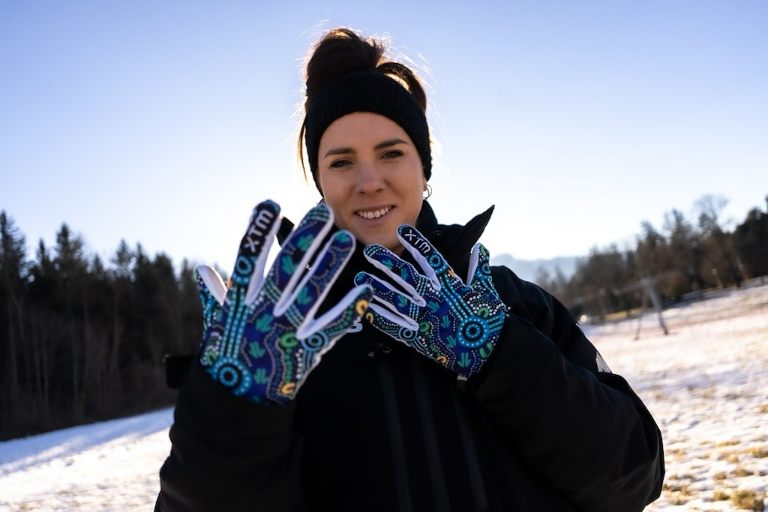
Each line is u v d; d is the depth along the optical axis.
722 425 8.05
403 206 1.61
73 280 52.81
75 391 42.91
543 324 1.77
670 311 67.38
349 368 1.49
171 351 53.59
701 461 6.34
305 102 1.98
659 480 1.63
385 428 1.40
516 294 1.76
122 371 48.78
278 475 1.20
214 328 1.19
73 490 12.20
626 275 91.56
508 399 1.37
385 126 1.61
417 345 1.41
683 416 9.22
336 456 1.41
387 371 1.47
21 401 41.47
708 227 81.56
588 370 1.61
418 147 1.72
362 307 1.19
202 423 1.15
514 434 1.43
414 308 1.41
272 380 1.15
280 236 1.62
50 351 45.34
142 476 12.81
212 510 1.16
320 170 1.68
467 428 1.44
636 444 1.50
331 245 1.22
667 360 20.94
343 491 1.39
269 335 1.16
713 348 22.61
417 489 1.35
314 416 1.45
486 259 1.52
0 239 52.25
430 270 1.43
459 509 1.35
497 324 1.40
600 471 1.43
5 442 33.03
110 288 54.56
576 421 1.38
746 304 54.16
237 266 1.19
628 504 1.50
